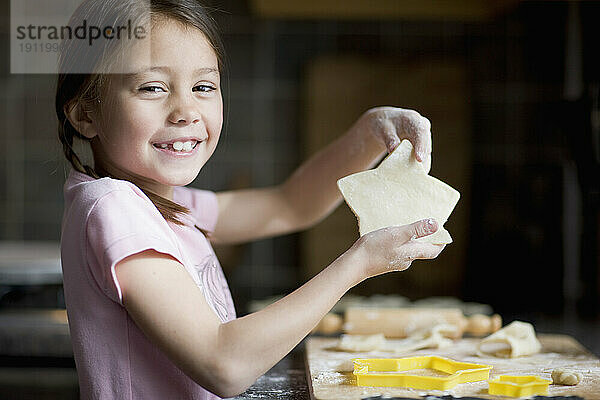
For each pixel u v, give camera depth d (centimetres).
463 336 162
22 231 376
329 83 360
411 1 316
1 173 374
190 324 91
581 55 277
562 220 347
